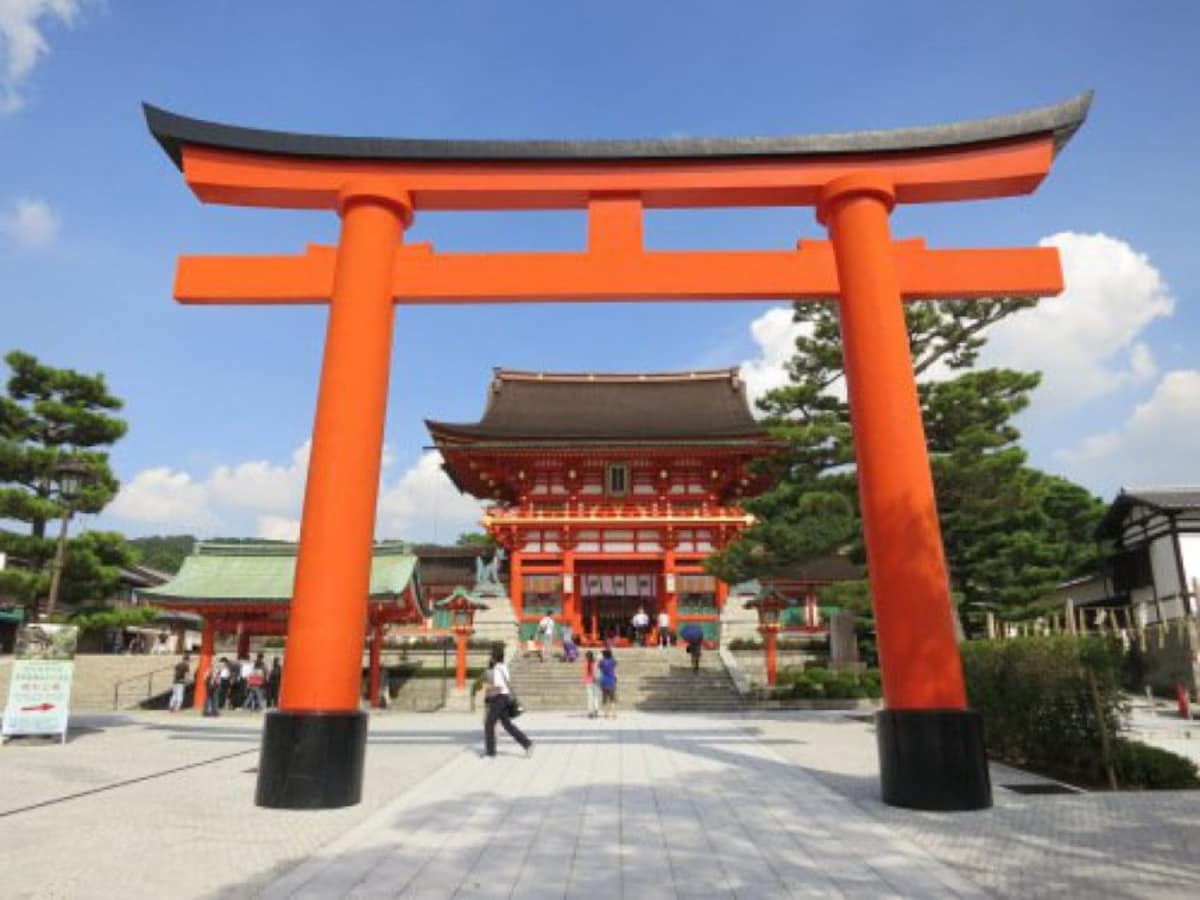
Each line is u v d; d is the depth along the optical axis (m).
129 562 24.17
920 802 10.27
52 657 18.27
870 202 12.67
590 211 13.38
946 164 12.97
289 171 13.21
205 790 11.74
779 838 8.88
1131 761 12.81
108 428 23.66
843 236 12.73
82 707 33.44
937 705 10.58
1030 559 31.88
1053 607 37.88
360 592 11.49
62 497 19.22
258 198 13.52
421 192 13.27
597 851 8.33
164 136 12.86
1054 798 11.24
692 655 34.31
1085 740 13.53
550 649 38.19
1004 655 15.79
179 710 31.11
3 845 8.43
